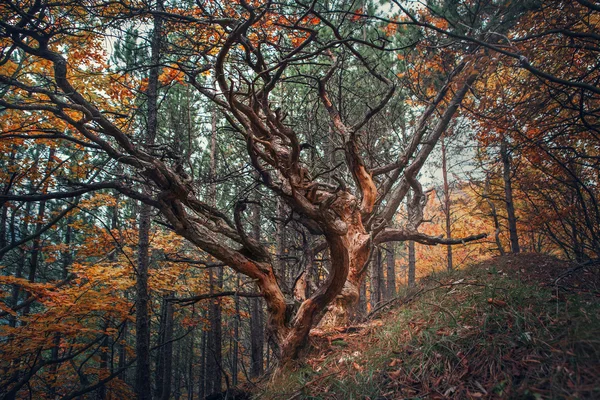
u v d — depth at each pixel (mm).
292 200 5824
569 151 8008
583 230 8070
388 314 6414
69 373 12102
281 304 6293
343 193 8289
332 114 8891
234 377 16266
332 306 7363
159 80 10023
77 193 6586
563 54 6984
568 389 2787
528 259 6664
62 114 6320
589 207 8023
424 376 3779
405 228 10820
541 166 8680
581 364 2996
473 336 3967
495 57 6449
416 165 10906
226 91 6441
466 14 7004
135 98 10953
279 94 12781
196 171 13672
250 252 6586
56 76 6520
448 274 7129
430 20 7965
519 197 11055
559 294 4504
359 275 7828
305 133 11922
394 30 8375
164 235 11656
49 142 9758
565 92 6500
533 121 7594
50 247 11445
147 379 9469
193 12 8688
